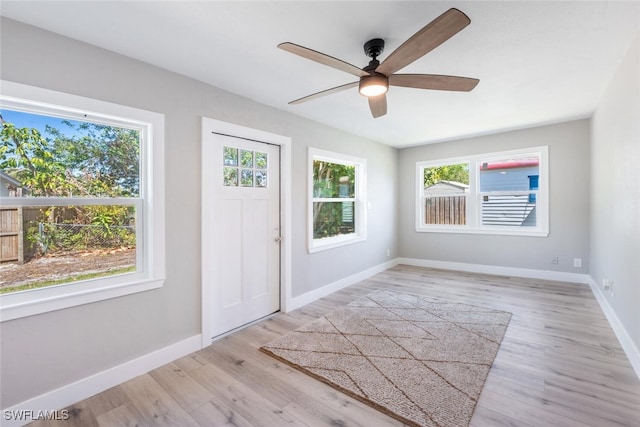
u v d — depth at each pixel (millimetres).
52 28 1777
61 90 1834
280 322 3111
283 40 1969
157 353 2285
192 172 2510
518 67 2420
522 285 4270
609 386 1942
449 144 5297
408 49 1570
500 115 3781
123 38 1908
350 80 2582
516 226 4828
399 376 2092
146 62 2219
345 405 1824
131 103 2139
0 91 1632
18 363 1697
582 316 3098
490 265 5012
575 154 4223
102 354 2012
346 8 1652
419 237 5727
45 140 1867
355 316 3219
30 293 1778
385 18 1747
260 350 2521
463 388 1947
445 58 2256
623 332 2439
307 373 2162
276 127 3285
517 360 2277
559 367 2172
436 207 5586
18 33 1691
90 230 2037
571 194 4285
